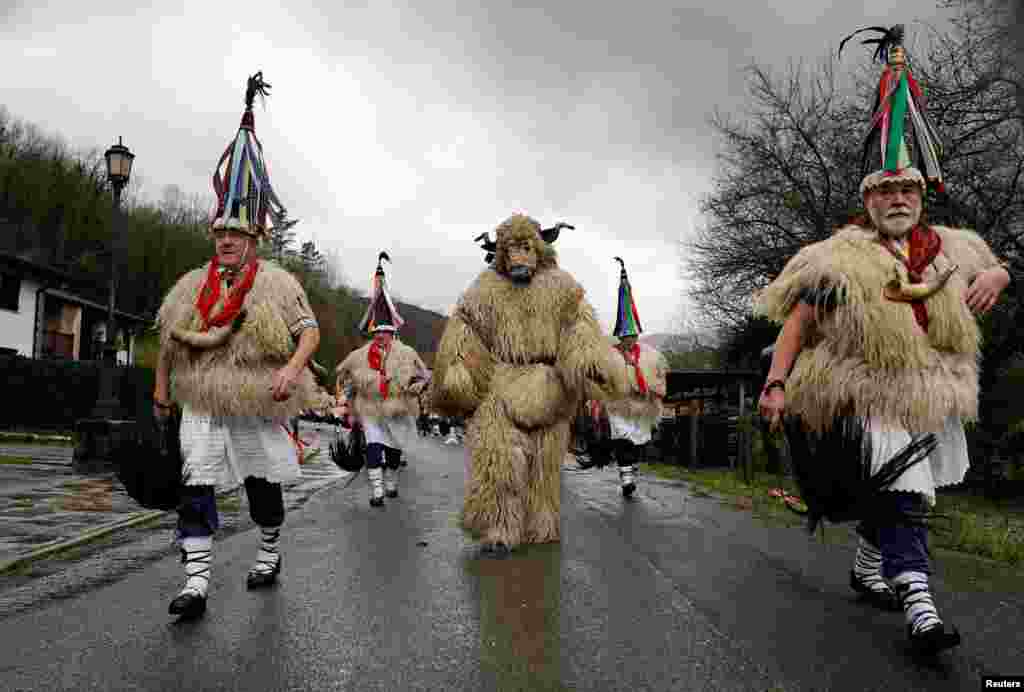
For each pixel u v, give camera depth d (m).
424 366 9.95
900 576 3.37
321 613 4.00
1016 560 5.45
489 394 6.06
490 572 5.01
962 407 3.45
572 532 6.69
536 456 6.06
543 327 6.07
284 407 4.33
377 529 6.98
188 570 4.01
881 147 3.76
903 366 3.44
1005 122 14.85
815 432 3.64
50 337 36.22
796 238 21.25
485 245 6.55
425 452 21.66
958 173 14.93
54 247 49.56
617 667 3.19
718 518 7.62
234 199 4.44
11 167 49.41
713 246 23.16
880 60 4.11
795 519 7.54
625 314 10.04
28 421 24.33
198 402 4.14
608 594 4.41
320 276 71.44
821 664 3.22
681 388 21.94
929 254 3.62
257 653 3.37
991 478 12.15
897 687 2.96
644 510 8.30
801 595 4.41
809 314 3.65
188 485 4.06
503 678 3.07
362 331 10.04
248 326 4.21
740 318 25.34
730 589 4.55
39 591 4.53
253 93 4.67
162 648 3.44
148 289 51.34
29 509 7.64
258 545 6.05
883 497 3.44
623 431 9.78
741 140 21.77
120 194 15.12
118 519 7.02
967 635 3.62
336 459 10.11
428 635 3.62
